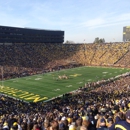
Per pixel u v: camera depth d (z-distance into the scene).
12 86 65.44
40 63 109.88
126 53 119.56
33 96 54.12
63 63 114.94
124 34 142.25
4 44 120.38
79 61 121.38
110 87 54.78
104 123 8.88
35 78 79.19
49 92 58.09
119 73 87.88
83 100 40.84
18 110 36.50
